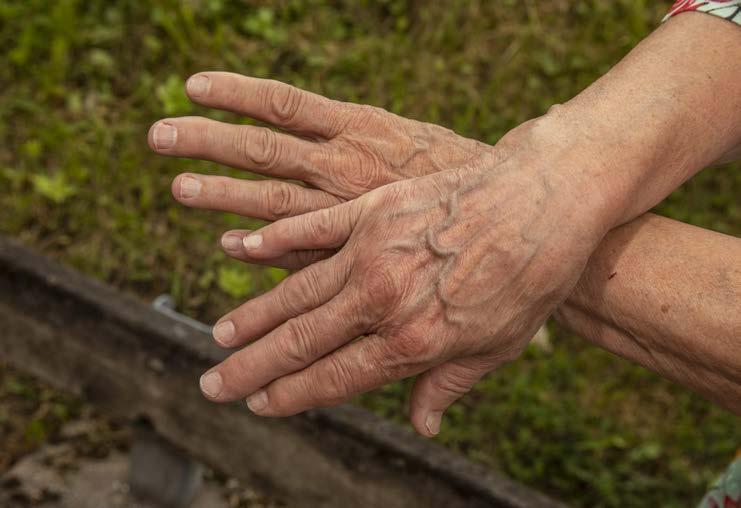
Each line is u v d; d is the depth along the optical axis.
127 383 0.90
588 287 0.62
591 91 0.60
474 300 0.58
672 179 0.60
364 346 0.60
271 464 0.87
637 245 0.61
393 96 1.28
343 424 0.82
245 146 0.65
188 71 1.31
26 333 0.93
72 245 1.17
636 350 0.62
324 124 0.66
